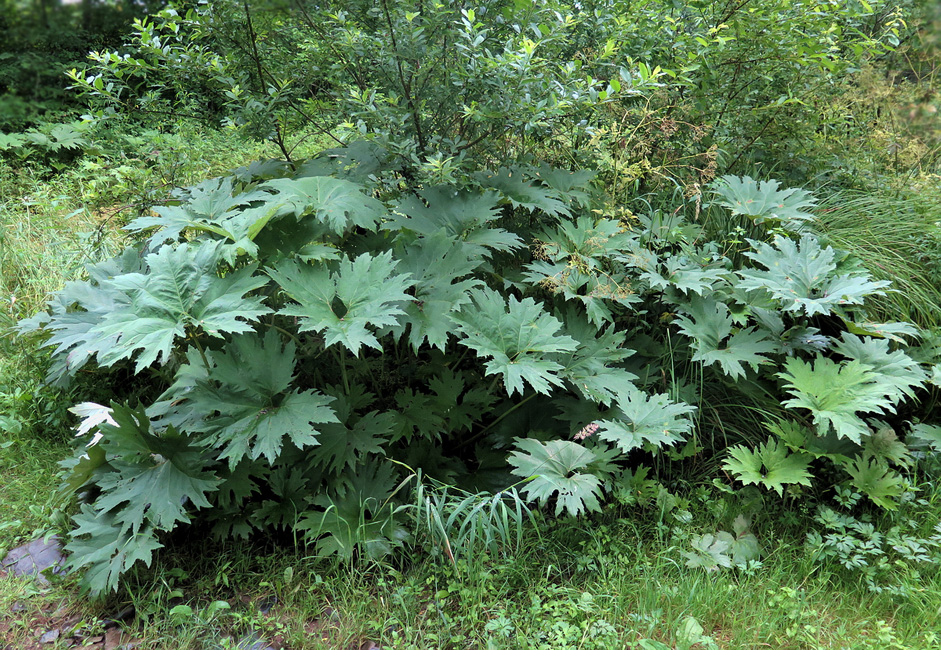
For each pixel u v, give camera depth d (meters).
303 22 3.49
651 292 3.29
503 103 2.99
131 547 2.48
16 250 4.68
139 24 3.34
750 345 3.08
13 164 6.52
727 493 2.94
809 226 3.80
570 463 2.74
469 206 3.17
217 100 3.76
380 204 3.01
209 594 2.58
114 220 4.86
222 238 2.85
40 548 2.82
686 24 3.79
